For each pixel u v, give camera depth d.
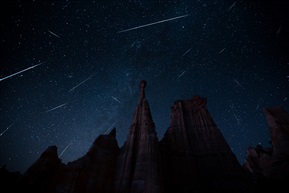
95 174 18.44
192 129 26.69
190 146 24.33
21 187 14.68
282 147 23.80
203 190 19.64
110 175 19.30
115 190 18.03
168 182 20.56
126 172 19.14
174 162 22.62
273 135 25.80
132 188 17.02
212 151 23.27
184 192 19.44
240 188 18.81
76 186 16.48
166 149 24.03
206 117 27.83
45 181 16.09
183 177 21.00
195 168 21.73
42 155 17.62
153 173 17.48
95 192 17.22
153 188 16.31
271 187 20.36
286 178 20.38
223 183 19.70
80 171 17.67
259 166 28.59
